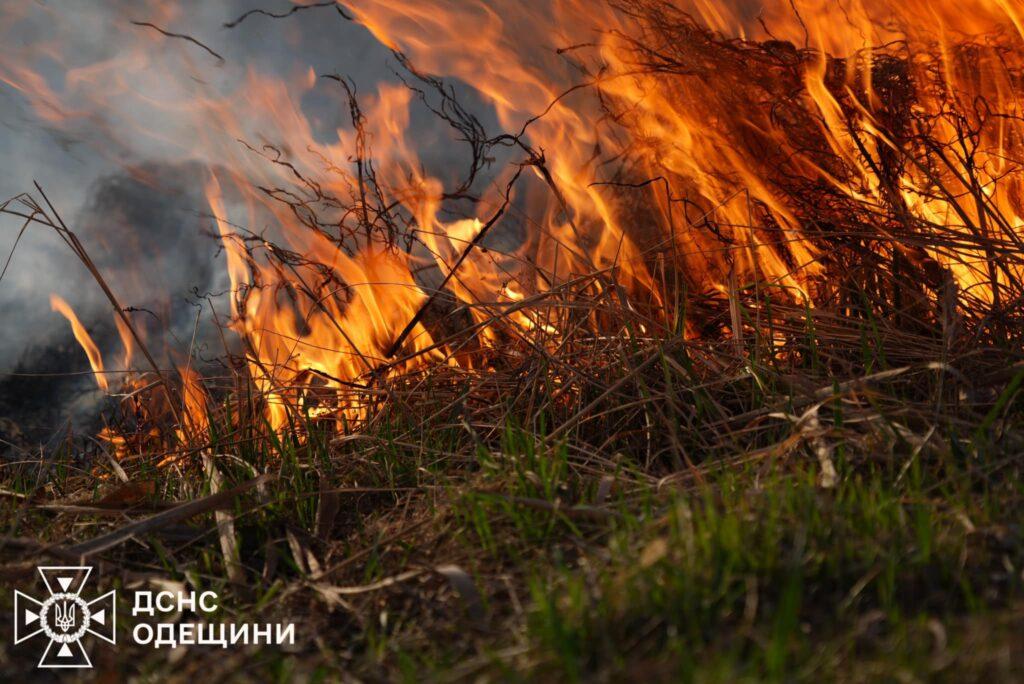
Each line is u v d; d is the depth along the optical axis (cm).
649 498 243
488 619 217
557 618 194
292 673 210
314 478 311
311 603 241
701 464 282
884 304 350
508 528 254
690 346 338
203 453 324
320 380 426
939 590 202
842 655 183
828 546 213
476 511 253
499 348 388
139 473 336
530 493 266
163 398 401
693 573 202
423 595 234
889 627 191
